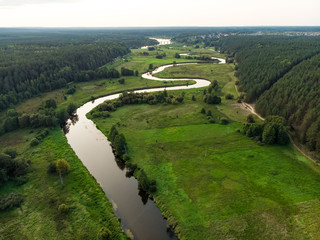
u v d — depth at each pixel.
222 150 73.38
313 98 85.94
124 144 74.56
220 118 97.62
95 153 77.88
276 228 45.53
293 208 49.97
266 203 51.59
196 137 82.38
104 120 100.31
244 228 45.78
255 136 79.88
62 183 60.00
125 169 69.31
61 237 45.16
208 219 48.28
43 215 50.28
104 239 42.97
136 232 47.41
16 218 49.34
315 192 54.31
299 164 65.31
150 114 104.75
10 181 60.50
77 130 94.00
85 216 50.09
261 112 99.44
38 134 86.81
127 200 56.41
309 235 43.84
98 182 63.12
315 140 69.12
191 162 67.75
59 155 74.00
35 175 63.38
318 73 101.94
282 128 74.19
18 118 92.06
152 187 57.00
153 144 78.50
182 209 51.31
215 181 59.38
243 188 56.50
